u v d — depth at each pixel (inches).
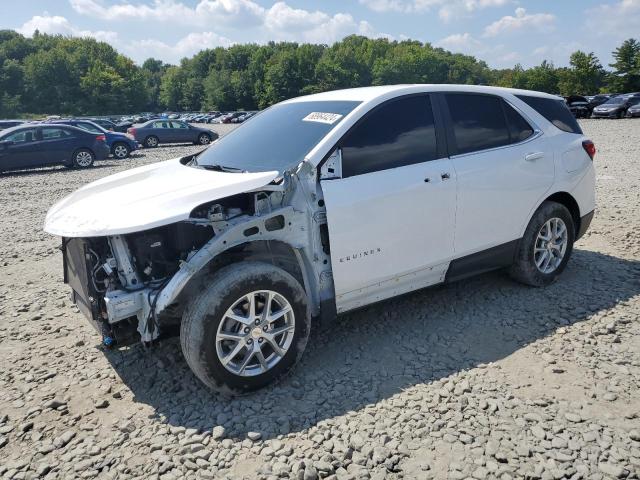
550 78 3469.5
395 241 144.7
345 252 136.2
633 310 164.7
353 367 138.9
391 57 5157.5
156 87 5969.5
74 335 167.5
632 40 2696.9
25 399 130.7
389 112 148.6
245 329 124.0
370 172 141.6
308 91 4453.7
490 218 164.9
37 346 160.1
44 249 275.0
